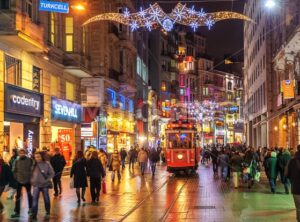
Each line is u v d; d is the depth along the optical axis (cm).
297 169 1205
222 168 3083
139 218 1452
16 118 2580
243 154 2867
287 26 4106
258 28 6456
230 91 13888
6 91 2428
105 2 4403
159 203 1831
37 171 1486
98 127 4144
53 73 3206
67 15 3609
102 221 1398
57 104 3198
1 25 2386
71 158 3272
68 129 3250
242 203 1811
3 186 1513
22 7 2544
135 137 6147
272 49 5359
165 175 3581
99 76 4212
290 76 4147
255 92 7000
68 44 3628
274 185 2216
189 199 1966
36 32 2652
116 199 1969
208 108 11306
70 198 1992
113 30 4672
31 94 2758
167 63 9994
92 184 1872
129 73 5497
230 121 10794
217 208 1667
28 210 1594
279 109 4866
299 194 1200
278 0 4222
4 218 1457
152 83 9056
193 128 3659
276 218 1415
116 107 4931
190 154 3600
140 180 3047
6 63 2491
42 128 2931
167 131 3672
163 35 9819
